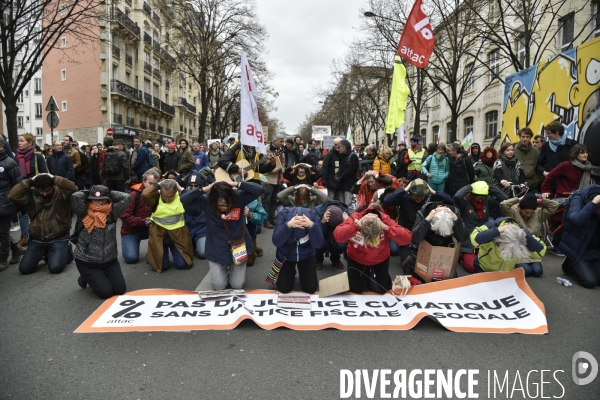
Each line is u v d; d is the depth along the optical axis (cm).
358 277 468
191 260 611
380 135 4850
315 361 333
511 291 446
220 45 2672
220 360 333
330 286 465
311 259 471
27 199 560
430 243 496
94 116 3291
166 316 412
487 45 2067
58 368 320
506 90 1012
